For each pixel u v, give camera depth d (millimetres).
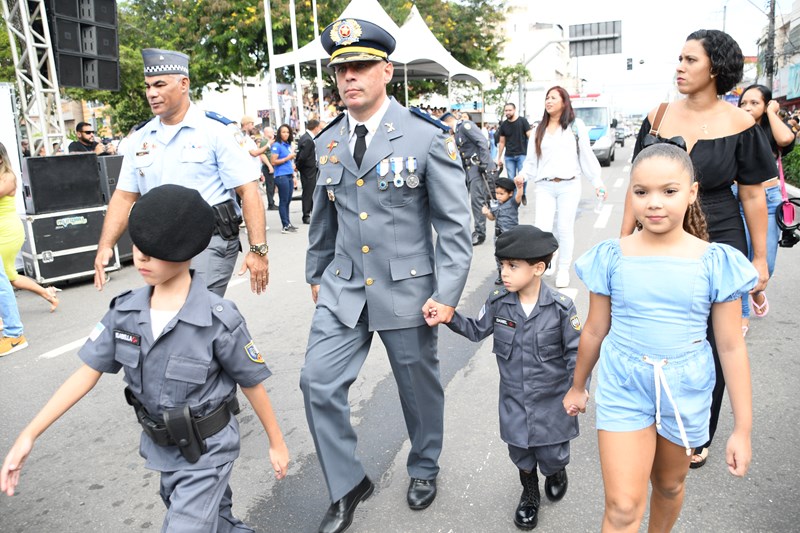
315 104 24281
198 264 3484
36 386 4699
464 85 29391
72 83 10016
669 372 2045
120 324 2158
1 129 9680
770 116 4547
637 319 2084
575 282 6703
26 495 3283
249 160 3611
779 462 3246
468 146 8773
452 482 3209
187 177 3486
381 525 2883
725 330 2031
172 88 3410
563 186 6293
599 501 2992
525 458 2848
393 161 2684
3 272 5363
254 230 3635
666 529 2369
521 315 2758
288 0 22406
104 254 3656
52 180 7574
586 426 3719
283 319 6000
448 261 2709
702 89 2988
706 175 3006
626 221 3098
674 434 2088
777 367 4402
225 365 2193
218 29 22641
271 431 2328
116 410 4250
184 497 2094
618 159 23844
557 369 2760
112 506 3172
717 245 2035
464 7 28703
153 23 29703
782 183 4672
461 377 4516
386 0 24844
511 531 2807
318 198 2934
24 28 9461
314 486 3258
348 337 2797
